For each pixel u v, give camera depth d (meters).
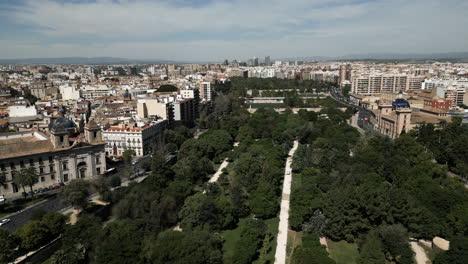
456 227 187.88
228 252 185.12
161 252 158.12
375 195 198.88
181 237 168.75
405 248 169.88
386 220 196.25
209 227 197.50
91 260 167.38
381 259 163.75
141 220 194.62
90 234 175.12
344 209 194.88
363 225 192.25
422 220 194.00
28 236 179.75
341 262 175.75
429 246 188.38
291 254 183.62
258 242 180.75
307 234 196.62
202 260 156.75
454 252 157.88
